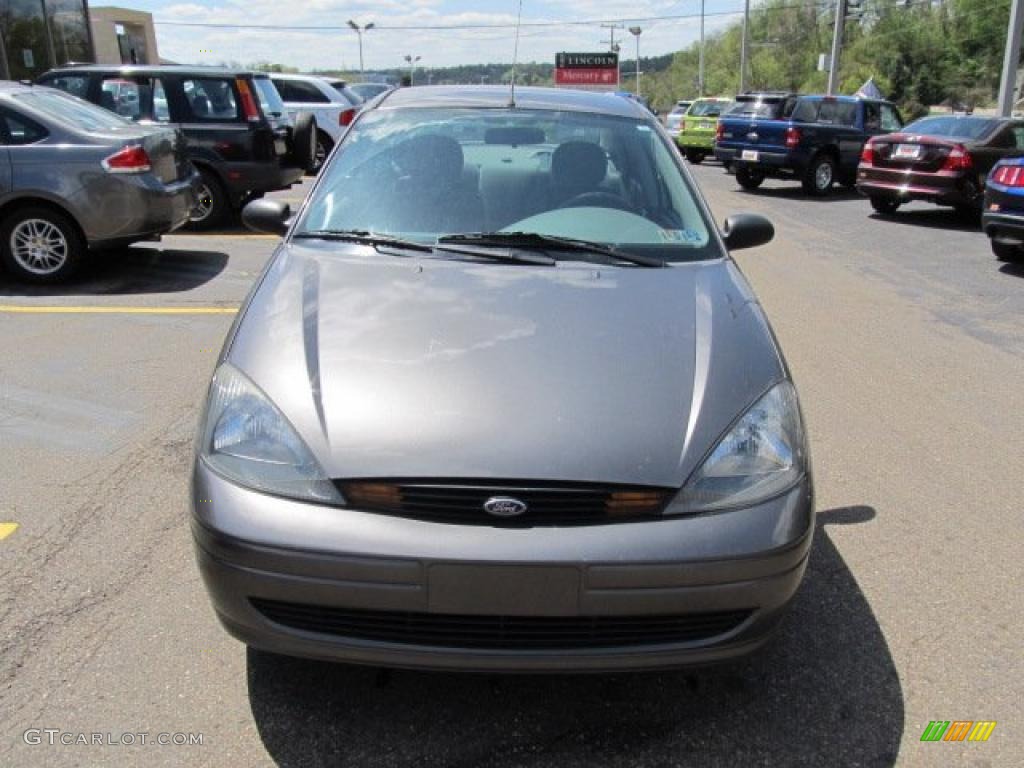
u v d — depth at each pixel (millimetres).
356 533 2197
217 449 2395
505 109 3951
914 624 3018
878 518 3760
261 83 10914
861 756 2424
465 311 2781
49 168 7121
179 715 2500
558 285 2977
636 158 3775
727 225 3814
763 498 2330
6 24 16172
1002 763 2404
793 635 2939
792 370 5750
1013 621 3049
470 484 2221
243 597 2273
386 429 2311
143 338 5918
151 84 9867
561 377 2484
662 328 2752
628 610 2215
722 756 2412
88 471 3959
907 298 7906
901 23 64875
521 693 2633
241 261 8500
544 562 2162
